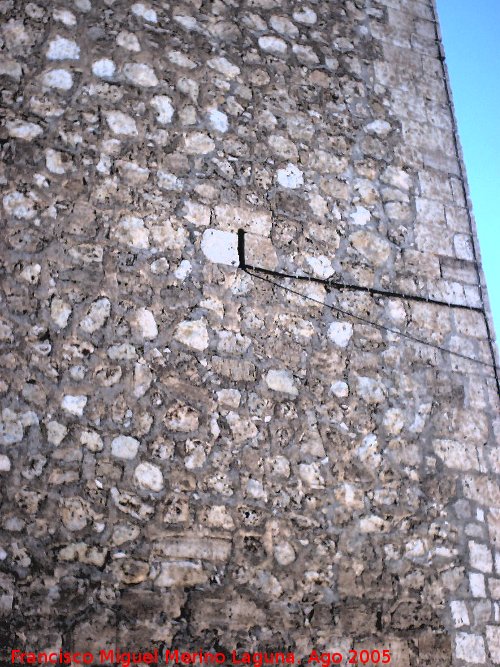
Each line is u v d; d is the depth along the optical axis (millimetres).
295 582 3002
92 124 3383
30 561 2627
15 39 3400
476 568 3389
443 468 3516
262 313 3408
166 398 3059
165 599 2760
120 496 2836
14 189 3125
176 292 3254
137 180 3371
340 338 3549
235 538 2963
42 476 2752
